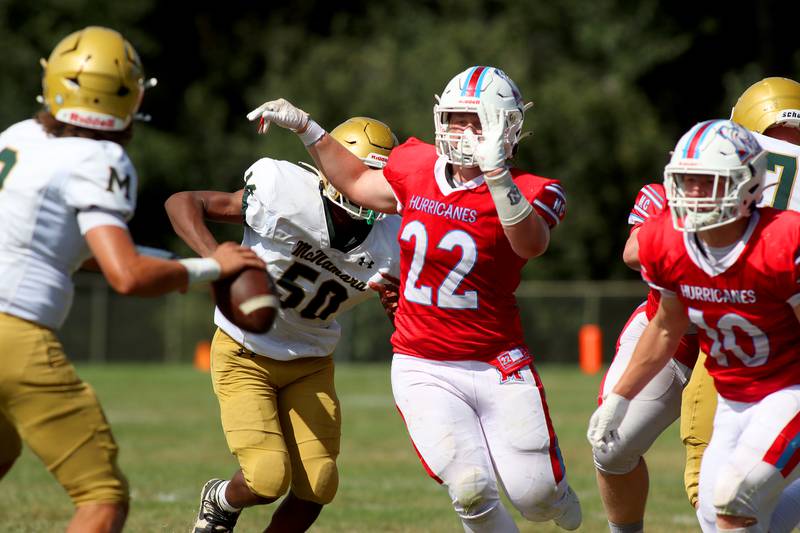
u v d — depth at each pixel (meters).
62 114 14.12
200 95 101.69
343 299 18.62
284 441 18.03
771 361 14.93
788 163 17.50
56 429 13.77
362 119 18.86
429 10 107.44
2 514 24.12
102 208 13.64
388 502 26.88
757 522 14.83
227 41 107.50
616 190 93.19
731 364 15.22
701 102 104.69
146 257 13.76
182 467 32.53
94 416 13.98
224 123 103.88
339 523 23.73
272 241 18.11
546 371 77.38
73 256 14.08
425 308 16.94
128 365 84.12
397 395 17.30
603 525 24.17
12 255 13.82
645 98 99.81
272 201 17.92
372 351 84.31
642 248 15.25
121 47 14.29
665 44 98.81
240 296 14.42
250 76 107.25
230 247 14.66
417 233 16.75
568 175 92.12
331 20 110.38
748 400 15.23
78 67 14.03
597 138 92.44
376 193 17.59
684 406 18.14
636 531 19.23
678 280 14.96
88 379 66.19
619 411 15.95
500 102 16.41
